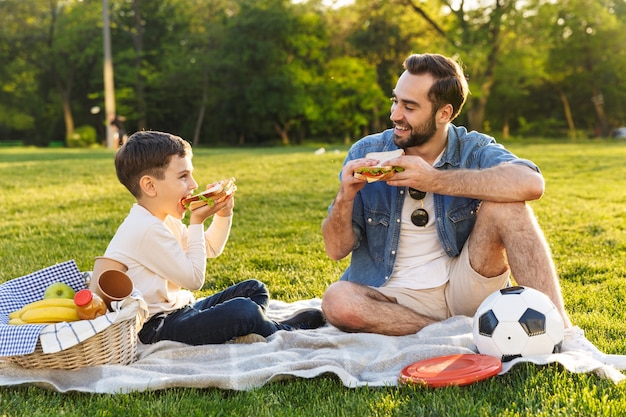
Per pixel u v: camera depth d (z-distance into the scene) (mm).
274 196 10492
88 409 2570
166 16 43688
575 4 43031
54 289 3096
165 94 43906
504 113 49094
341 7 41500
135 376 2826
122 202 9914
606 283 4910
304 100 41188
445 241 3342
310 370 2836
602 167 15797
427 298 3398
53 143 46844
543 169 15445
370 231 3471
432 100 3197
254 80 41625
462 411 2412
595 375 2707
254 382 2795
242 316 3234
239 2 42500
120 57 42531
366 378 2865
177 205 3342
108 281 3023
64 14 45938
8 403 2615
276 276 5320
